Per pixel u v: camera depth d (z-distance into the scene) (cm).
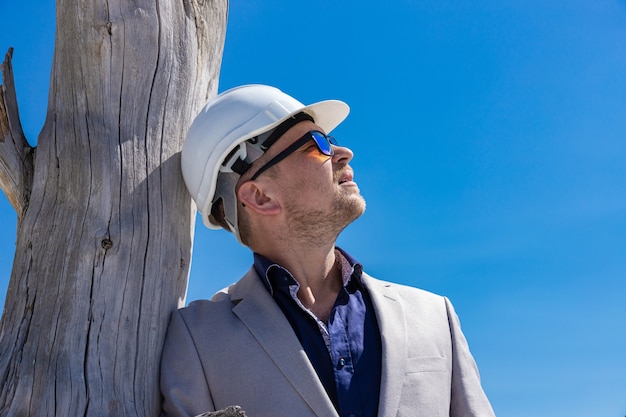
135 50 269
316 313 275
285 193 285
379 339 261
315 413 240
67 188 254
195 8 293
